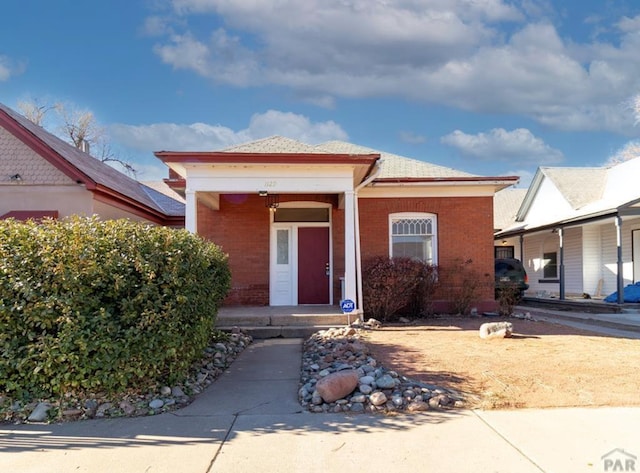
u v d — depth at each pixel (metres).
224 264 7.88
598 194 18.89
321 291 12.61
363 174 10.77
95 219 5.84
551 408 4.95
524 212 22.77
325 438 4.27
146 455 3.95
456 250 12.43
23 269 5.09
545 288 20.27
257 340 9.20
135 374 5.29
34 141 11.51
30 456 3.95
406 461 3.77
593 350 7.40
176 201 18.20
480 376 5.95
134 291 5.36
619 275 14.05
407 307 11.70
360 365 6.37
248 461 3.80
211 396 5.65
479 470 3.59
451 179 12.16
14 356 5.04
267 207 12.55
